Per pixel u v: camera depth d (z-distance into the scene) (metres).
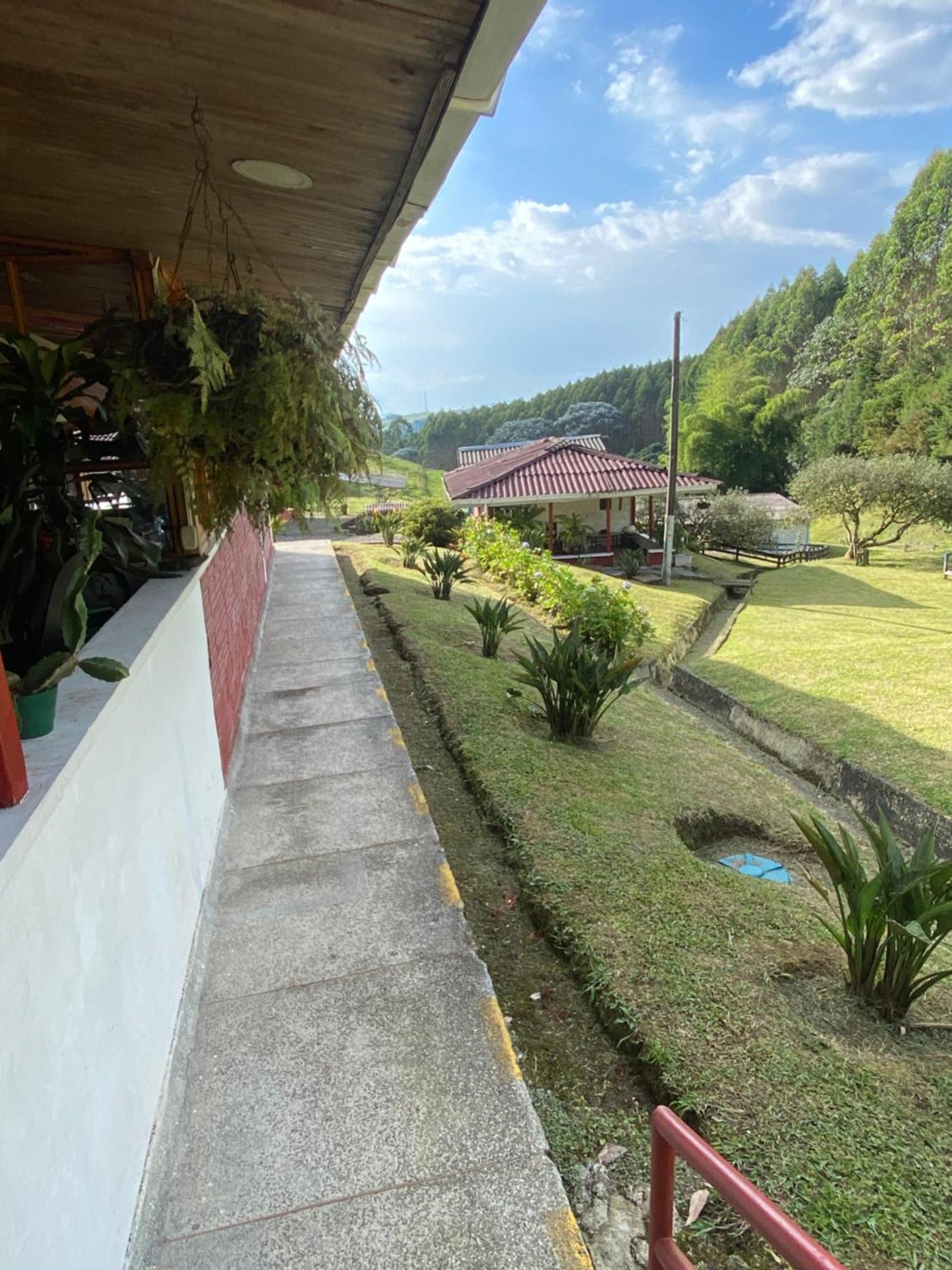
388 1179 1.66
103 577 2.63
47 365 2.02
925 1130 1.80
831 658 8.90
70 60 1.47
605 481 18.14
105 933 1.48
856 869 2.40
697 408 42.06
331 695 5.20
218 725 3.53
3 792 1.05
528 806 3.51
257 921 2.63
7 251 2.73
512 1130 1.78
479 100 1.61
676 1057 1.96
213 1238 1.53
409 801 3.58
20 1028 1.05
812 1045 2.09
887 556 22.88
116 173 2.07
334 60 1.47
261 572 8.63
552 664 4.76
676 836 3.58
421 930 2.57
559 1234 1.53
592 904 2.71
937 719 6.55
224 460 2.28
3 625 1.74
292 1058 2.01
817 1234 1.49
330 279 3.20
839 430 36.88
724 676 8.63
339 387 2.32
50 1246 1.08
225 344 2.09
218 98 1.64
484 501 17.70
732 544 23.67
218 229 2.55
